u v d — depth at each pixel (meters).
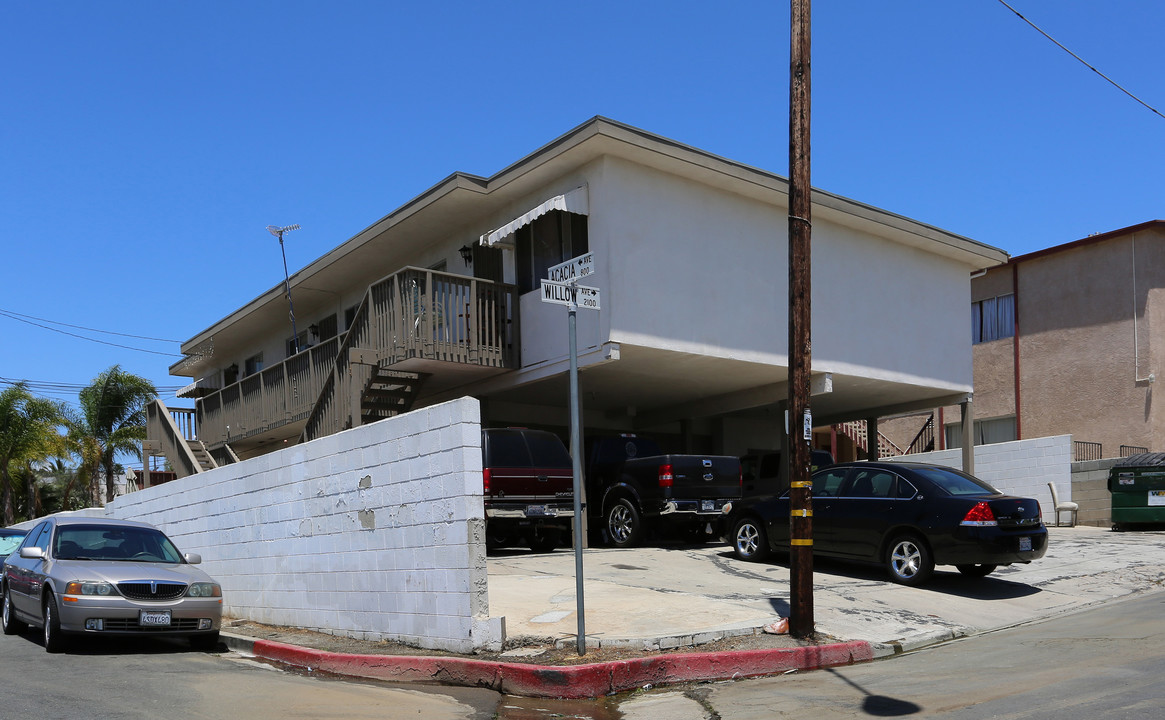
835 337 18.47
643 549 15.70
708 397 20.98
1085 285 27.95
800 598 9.27
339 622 10.62
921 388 20.45
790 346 9.75
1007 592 12.26
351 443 10.61
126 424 42.34
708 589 11.74
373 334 16.52
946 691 7.34
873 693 7.47
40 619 10.84
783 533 13.58
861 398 21.92
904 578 12.38
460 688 8.14
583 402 21.55
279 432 21.16
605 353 15.04
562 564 13.67
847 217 18.53
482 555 8.80
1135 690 6.86
